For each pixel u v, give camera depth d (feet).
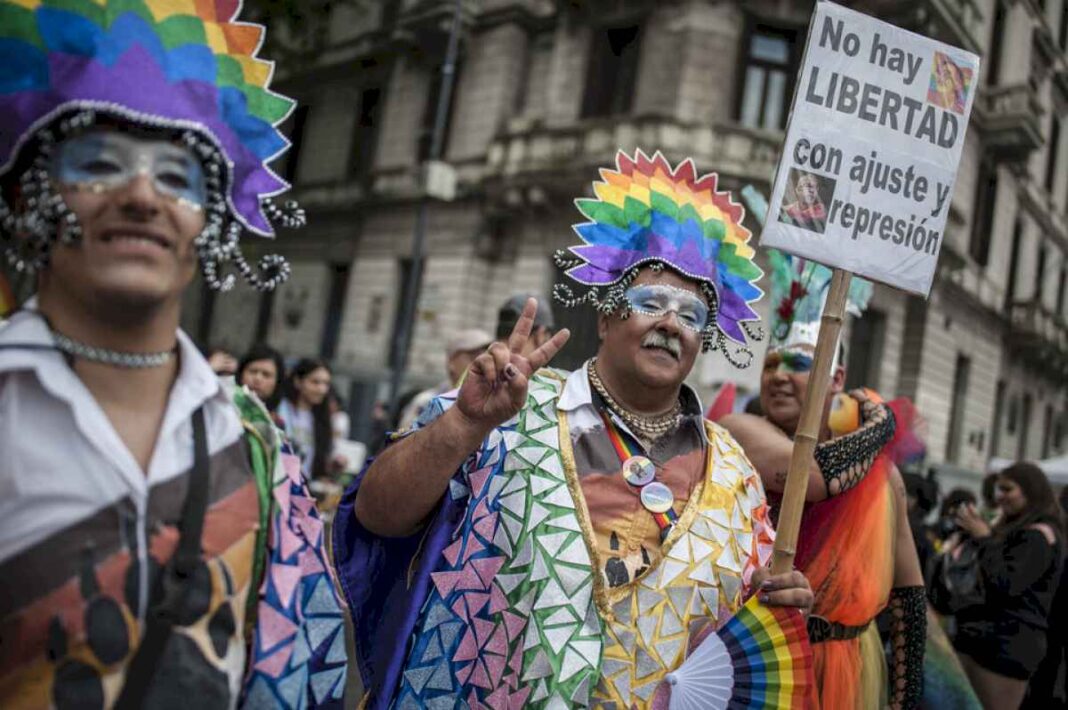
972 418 53.98
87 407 3.91
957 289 49.32
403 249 53.62
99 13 4.04
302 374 17.03
